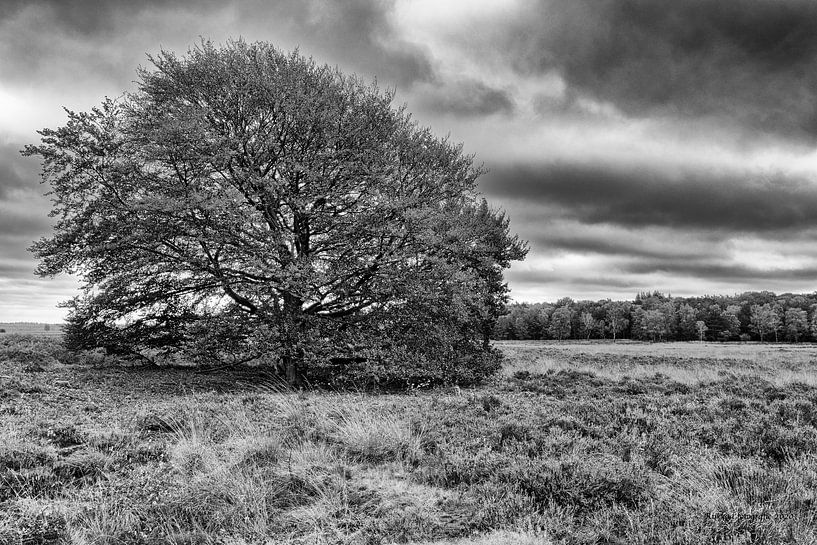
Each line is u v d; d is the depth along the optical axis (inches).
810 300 4869.6
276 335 558.9
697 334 4323.3
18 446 256.5
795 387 614.9
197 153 572.1
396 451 289.0
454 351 674.2
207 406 404.8
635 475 238.8
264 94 604.1
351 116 633.0
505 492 229.6
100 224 595.5
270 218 606.5
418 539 194.4
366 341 615.2
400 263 617.0
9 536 178.7
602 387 610.5
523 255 783.1
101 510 201.8
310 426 335.0
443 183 684.7
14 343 814.5
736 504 206.2
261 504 214.2
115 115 632.4
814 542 179.3
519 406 418.9
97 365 702.5
